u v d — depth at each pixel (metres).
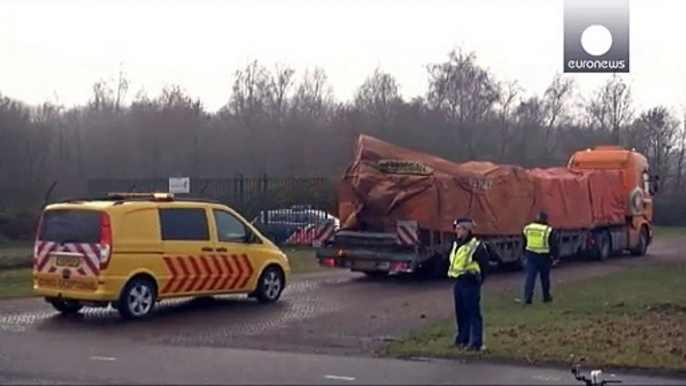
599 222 32.00
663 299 18.61
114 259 16.83
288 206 37.44
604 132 51.56
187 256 18.03
